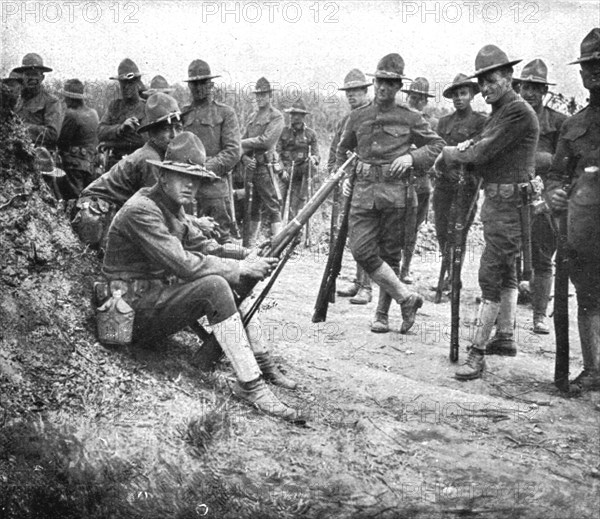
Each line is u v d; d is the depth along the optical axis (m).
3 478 2.86
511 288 4.77
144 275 3.53
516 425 3.78
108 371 3.36
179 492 2.94
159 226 3.40
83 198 3.97
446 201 6.20
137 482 2.92
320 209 9.71
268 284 3.77
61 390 3.18
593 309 4.29
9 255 3.50
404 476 3.24
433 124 6.91
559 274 4.28
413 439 3.53
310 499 3.02
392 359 4.66
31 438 2.97
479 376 4.40
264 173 7.93
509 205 4.43
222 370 3.79
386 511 3.03
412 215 5.19
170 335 3.59
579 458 3.47
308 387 3.99
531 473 3.31
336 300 6.32
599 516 3.11
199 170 3.44
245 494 2.99
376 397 3.95
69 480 2.89
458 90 6.01
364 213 5.11
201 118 5.71
